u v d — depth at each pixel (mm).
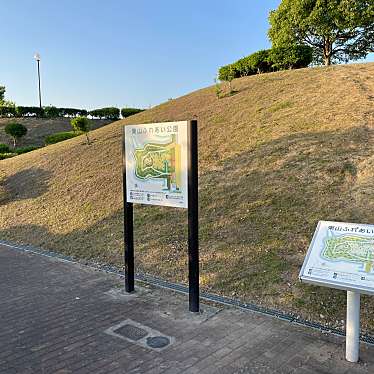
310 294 4547
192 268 4395
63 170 11508
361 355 3447
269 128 9703
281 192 6902
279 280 4910
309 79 12938
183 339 3812
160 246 6418
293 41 22781
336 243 3451
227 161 8758
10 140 29750
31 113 36062
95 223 7973
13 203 10414
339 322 4059
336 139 8094
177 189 4496
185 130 4379
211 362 3396
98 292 5113
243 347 3635
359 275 3145
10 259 6824
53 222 8633
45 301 4848
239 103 12555
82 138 14992
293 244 5582
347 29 21422
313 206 6301
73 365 3391
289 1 22438
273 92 12539
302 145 8258
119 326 4117
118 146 12281
